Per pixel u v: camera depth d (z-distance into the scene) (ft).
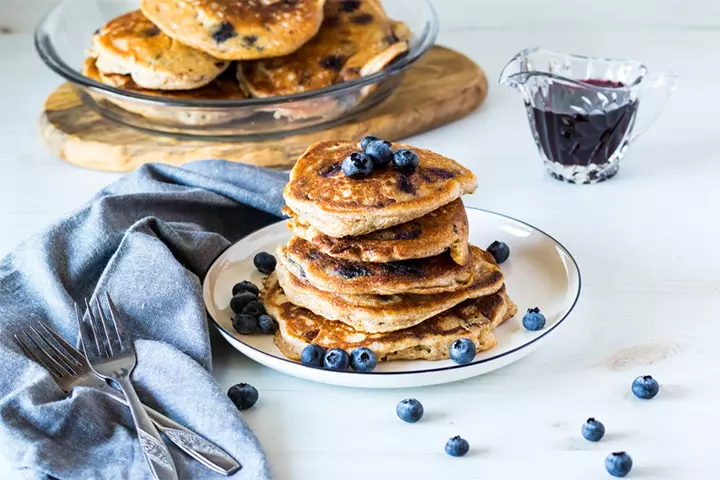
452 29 5.05
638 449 2.75
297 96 3.73
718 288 3.20
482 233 3.30
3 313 3.06
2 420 2.75
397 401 2.89
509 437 2.78
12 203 3.68
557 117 3.63
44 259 3.12
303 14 3.93
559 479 2.69
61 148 3.90
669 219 3.51
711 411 2.83
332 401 2.89
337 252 2.91
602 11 5.03
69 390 2.85
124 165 3.84
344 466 2.73
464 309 3.00
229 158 3.81
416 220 2.97
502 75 3.82
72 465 2.69
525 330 2.99
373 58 3.97
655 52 4.57
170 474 2.64
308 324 2.99
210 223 3.45
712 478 2.68
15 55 4.72
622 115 3.62
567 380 2.93
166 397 2.81
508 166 3.83
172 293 3.03
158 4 3.91
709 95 4.20
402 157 2.95
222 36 3.85
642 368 2.95
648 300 3.17
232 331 3.02
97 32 4.08
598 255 3.36
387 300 2.95
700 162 3.81
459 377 2.87
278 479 2.71
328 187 2.93
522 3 5.03
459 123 4.09
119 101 3.81
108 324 2.99
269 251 3.27
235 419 2.75
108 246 3.18
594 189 3.69
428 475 2.70
